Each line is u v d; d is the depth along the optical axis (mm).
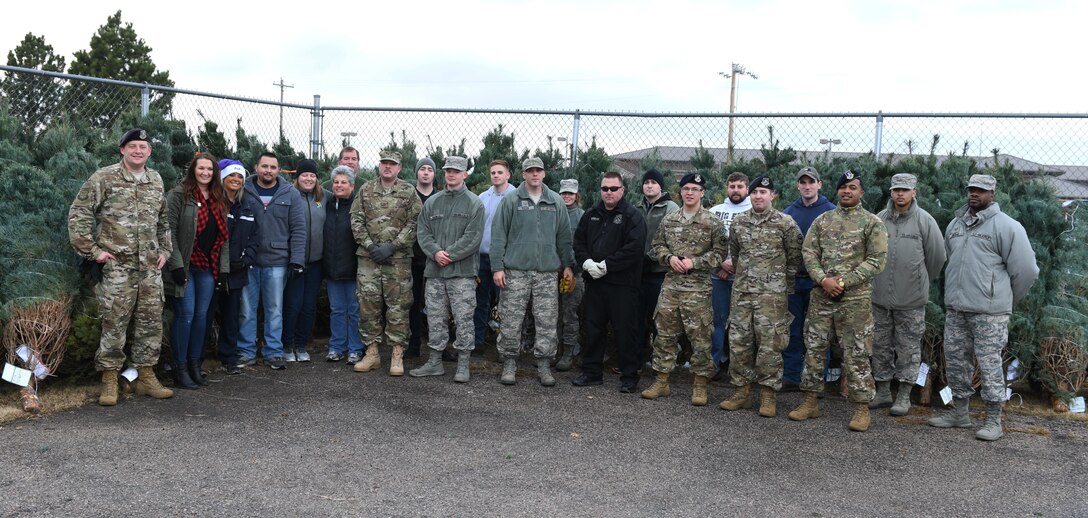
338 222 7773
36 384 6254
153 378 6488
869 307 6125
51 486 4398
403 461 5062
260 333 8500
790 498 4633
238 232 7148
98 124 9430
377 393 6816
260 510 4164
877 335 6723
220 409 6168
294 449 5234
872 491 4793
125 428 5582
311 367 7742
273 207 7488
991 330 6020
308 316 8000
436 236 7340
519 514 4227
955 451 5656
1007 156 8602
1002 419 6605
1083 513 4512
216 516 4062
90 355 6508
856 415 6168
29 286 6309
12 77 8836
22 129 8195
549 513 4254
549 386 7324
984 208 6160
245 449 5191
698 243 6750
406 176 9805
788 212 7336
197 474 4680
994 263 6027
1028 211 7469
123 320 6172
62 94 9180
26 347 6160
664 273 7812
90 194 6027
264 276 7508
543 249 7277
